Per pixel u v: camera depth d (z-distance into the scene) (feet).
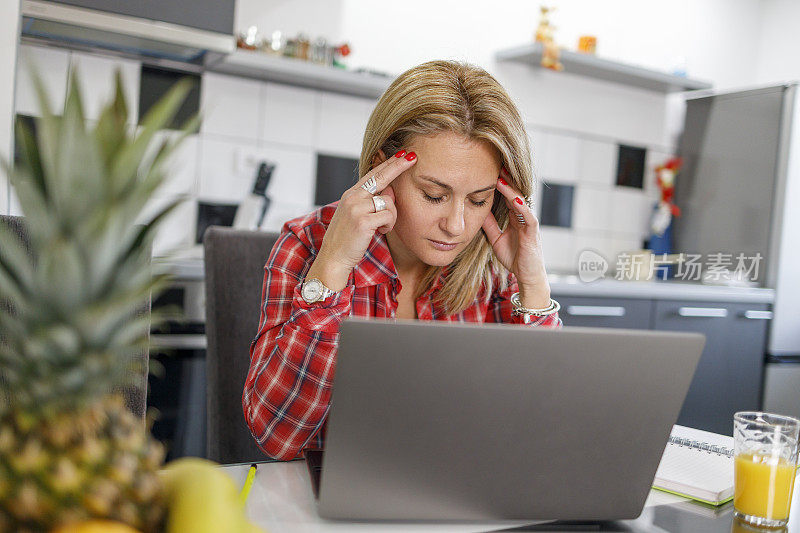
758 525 2.79
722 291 11.20
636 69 12.20
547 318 4.37
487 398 2.39
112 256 1.58
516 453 2.52
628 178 13.53
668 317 10.82
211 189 9.98
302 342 3.70
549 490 2.61
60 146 1.52
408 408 2.36
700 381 11.25
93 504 1.54
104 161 1.55
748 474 2.80
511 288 4.94
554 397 2.44
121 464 1.61
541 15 11.88
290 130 10.47
